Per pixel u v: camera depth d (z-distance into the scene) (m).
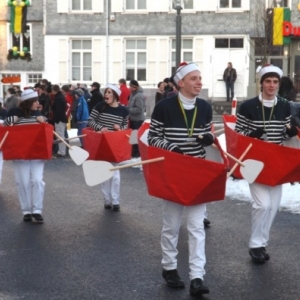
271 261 7.46
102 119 10.71
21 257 7.73
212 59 34.03
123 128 10.71
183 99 6.31
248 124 7.38
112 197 10.46
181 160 6.04
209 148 6.50
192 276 6.21
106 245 8.27
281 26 32.62
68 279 6.86
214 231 8.93
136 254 7.81
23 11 35.22
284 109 7.38
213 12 33.88
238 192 11.67
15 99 20.52
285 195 11.05
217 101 32.91
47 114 18.03
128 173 14.65
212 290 6.45
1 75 35.91
